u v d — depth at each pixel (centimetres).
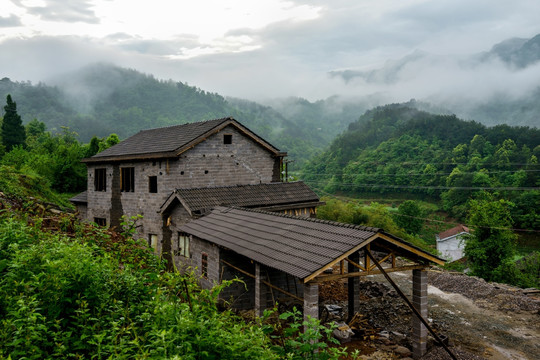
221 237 1404
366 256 1029
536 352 1174
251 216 1547
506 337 1284
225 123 2289
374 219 5128
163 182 2158
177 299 583
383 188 10275
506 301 1644
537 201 7206
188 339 442
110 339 472
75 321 518
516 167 8550
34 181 2952
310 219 1283
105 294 542
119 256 786
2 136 5528
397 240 1023
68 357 464
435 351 1093
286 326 1189
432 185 9294
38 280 520
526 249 6688
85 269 552
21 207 1104
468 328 1362
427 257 1063
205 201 1925
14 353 396
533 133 10125
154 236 2248
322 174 11975
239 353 445
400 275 2130
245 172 2431
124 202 2439
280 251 1113
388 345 1135
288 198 2164
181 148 2120
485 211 3422
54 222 1024
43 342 442
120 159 2395
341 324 1208
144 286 623
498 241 3281
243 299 1418
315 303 955
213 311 543
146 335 462
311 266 954
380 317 1370
